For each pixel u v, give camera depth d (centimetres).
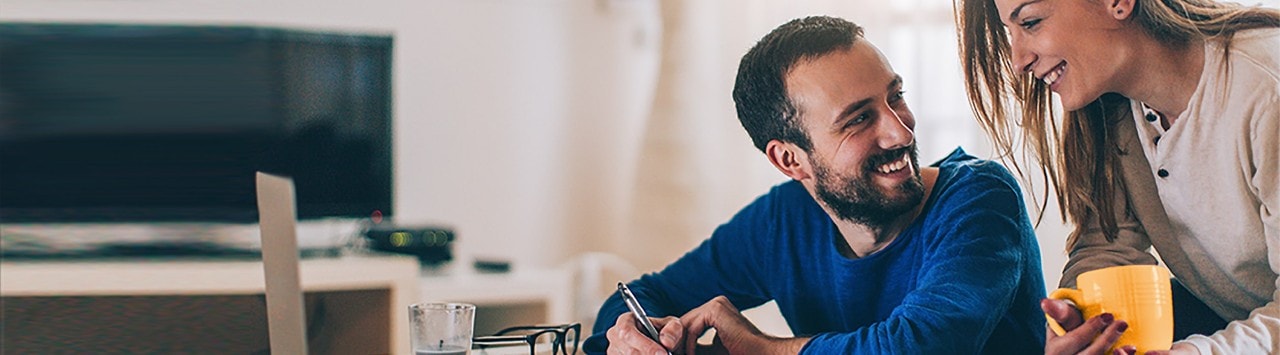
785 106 134
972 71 133
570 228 311
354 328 247
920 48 177
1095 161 127
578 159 310
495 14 302
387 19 291
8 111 260
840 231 137
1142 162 125
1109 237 127
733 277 148
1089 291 112
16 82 259
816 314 141
